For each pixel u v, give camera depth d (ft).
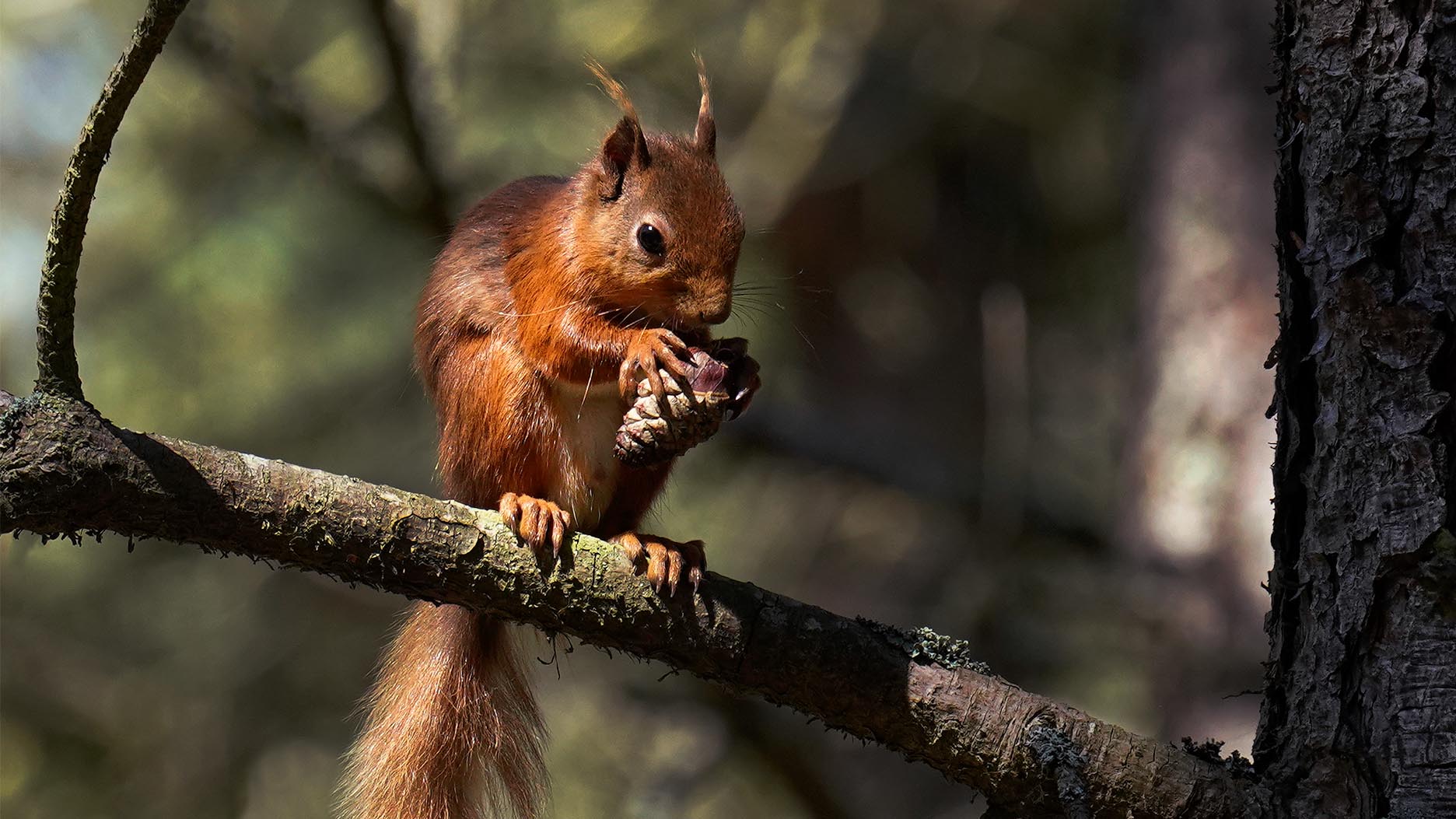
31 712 43.55
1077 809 17.93
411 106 35.53
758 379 21.63
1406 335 17.58
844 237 53.98
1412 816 16.79
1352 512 17.76
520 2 40.27
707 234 23.77
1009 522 40.96
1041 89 50.60
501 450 24.48
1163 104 42.57
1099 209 51.98
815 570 49.73
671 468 25.80
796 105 51.31
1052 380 52.16
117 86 15.98
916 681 18.84
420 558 18.67
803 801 40.52
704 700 40.32
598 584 19.13
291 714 44.78
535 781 24.53
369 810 24.00
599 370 23.91
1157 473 39.19
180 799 43.60
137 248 42.09
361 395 42.73
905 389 56.29
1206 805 18.16
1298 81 18.66
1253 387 38.22
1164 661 37.60
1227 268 39.45
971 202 54.39
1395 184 17.80
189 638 45.01
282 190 41.50
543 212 25.11
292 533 18.11
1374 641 17.48
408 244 41.68
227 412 42.27
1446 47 17.70
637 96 41.65
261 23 38.42
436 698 24.14
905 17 50.34
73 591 44.73
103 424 17.49
